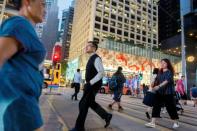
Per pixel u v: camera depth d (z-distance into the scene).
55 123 4.83
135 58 57.34
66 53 173.00
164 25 109.94
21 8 1.39
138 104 12.13
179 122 6.47
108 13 75.06
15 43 1.14
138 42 82.31
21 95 1.15
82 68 63.34
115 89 8.74
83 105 4.19
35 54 1.27
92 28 70.62
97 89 4.28
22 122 1.14
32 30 1.26
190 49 25.81
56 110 6.96
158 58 61.97
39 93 1.34
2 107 1.11
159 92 5.35
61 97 13.16
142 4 86.38
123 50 56.06
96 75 4.16
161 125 5.76
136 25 82.75
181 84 11.24
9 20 1.20
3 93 1.12
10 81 1.14
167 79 5.34
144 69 58.12
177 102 8.77
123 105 10.86
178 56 65.69
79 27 88.50
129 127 5.01
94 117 6.09
